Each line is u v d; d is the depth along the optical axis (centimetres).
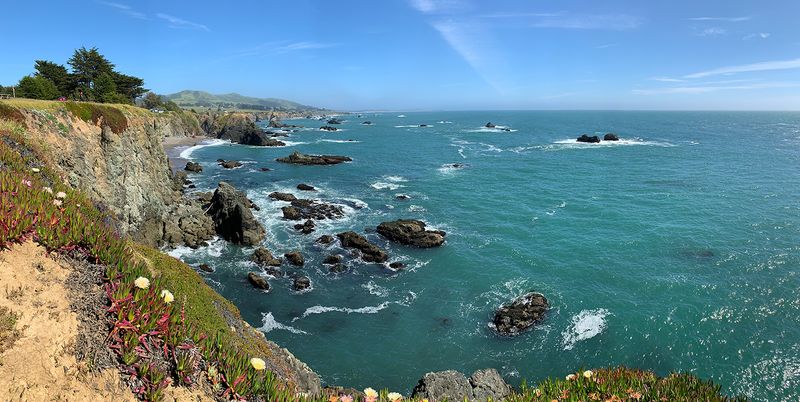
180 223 4131
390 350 2556
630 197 5697
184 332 797
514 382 2316
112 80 8212
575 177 7156
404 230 4175
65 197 1099
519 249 3919
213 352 802
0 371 598
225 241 4109
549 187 6419
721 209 4947
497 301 3047
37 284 742
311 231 4372
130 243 1425
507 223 4669
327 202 5503
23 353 633
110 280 796
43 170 1421
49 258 801
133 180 3856
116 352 704
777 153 9519
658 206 5191
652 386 911
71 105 3450
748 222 4441
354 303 3056
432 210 5191
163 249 3869
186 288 1361
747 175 6944
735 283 3159
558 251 3869
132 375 689
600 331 2673
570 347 2555
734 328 2638
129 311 731
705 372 2322
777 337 2539
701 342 2539
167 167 5131
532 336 2658
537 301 2941
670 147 11006
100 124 3694
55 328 685
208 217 4312
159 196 4297
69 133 3228
